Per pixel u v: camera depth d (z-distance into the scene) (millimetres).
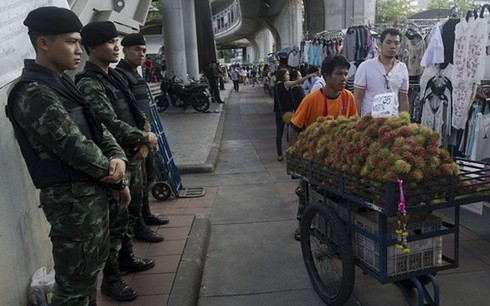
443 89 4781
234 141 10188
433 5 29047
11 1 2564
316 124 3225
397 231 2305
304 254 3303
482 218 4559
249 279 3547
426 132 2428
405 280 2705
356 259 2811
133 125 3367
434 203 2369
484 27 4230
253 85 37531
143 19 8305
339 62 3479
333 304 2893
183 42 18641
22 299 2732
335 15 15211
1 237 2508
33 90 1971
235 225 4758
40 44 2072
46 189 2098
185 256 3732
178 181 6012
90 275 2238
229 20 58906
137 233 4055
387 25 8523
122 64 4016
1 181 2568
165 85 15672
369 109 4383
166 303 2973
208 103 15531
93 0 5262
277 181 6527
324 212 2887
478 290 3207
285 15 34344
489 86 4469
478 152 4504
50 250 3316
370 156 2443
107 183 2242
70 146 1988
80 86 2920
